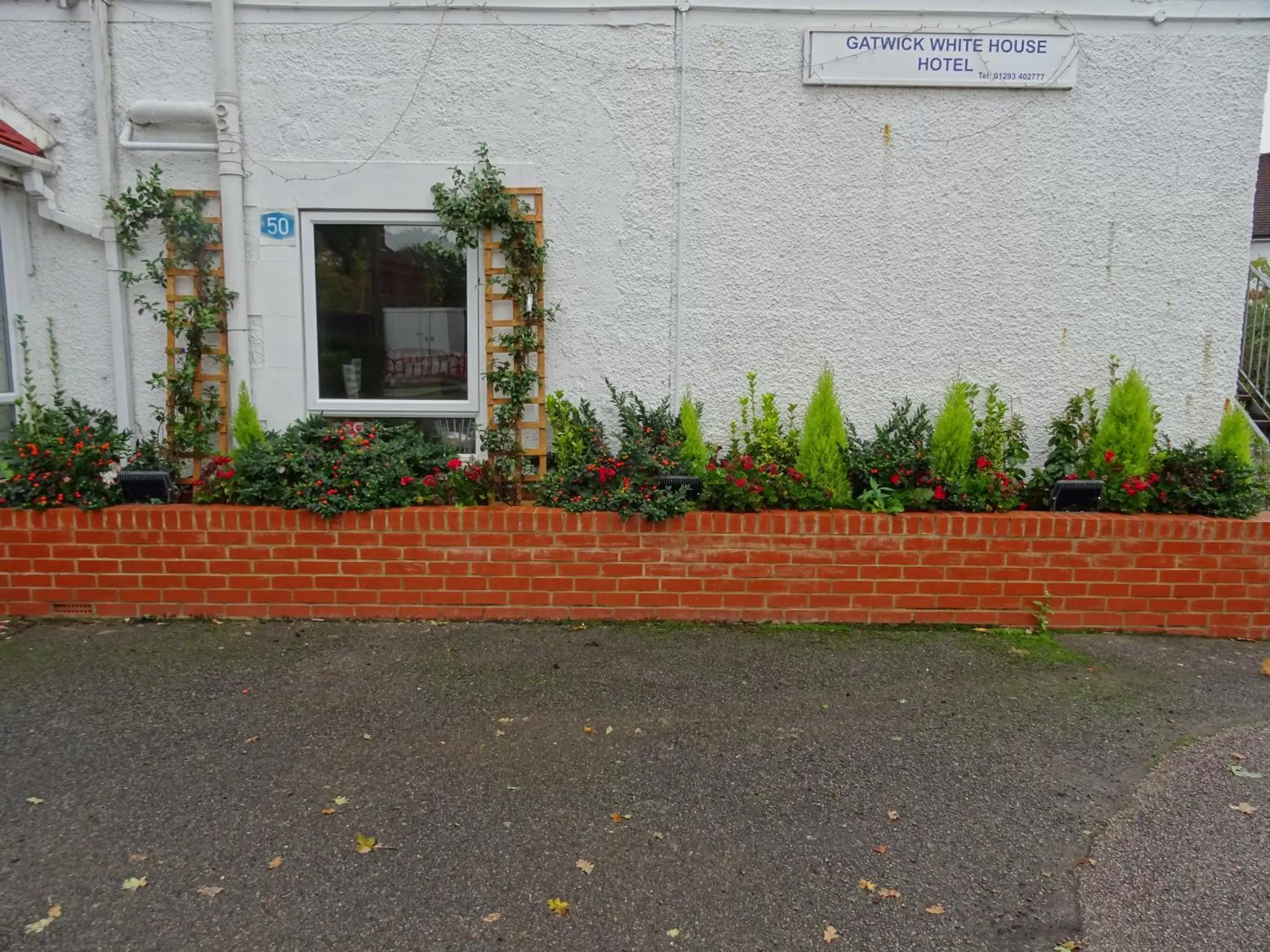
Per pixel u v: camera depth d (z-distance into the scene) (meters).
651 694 4.26
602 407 5.68
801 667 4.59
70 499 5.11
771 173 5.54
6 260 5.45
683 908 2.81
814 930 2.73
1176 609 5.13
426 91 5.51
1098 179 5.53
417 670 4.48
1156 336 5.62
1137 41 5.43
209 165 5.61
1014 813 3.36
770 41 5.46
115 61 5.50
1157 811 3.38
